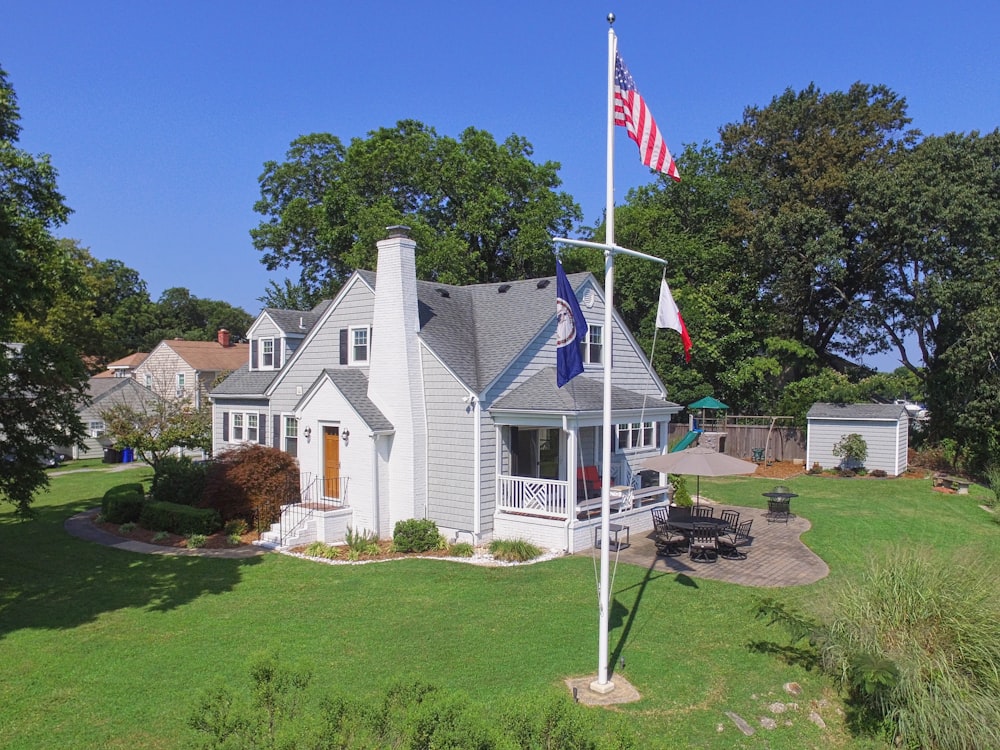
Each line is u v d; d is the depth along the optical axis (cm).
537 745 608
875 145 4131
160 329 8756
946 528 2098
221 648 1152
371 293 2248
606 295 1030
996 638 916
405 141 4459
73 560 1777
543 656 1105
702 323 4047
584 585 1493
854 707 955
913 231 3369
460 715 606
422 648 1140
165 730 885
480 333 2197
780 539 1955
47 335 4178
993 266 3177
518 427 2080
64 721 910
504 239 4584
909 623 973
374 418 1989
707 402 3219
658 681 1019
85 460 4453
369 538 1947
